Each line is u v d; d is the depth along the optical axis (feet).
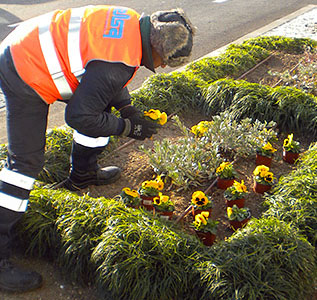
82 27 9.25
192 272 9.77
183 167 13.26
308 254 10.27
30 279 10.09
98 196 12.91
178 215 12.19
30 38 9.30
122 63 9.11
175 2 38.73
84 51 9.16
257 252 10.00
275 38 24.54
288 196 11.96
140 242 10.05
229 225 11.96
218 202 12.80
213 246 10.37
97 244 10.34
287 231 10.52
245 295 9.21
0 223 9.93
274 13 35.27
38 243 10.84
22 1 38.29
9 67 9.27
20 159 9.82
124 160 14.51
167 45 9.29
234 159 14.53
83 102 9.11
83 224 10.63
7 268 10.11
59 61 9.24
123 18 9.43
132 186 13.38
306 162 13.51
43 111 9.73
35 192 11.72
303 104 16.33
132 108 12.00
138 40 9.33
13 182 9.80
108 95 9.25
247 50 22.80
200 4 38.29
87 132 9.53
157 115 11.54
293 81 19.80
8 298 10.00
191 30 9.87
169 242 10.14
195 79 18.84
